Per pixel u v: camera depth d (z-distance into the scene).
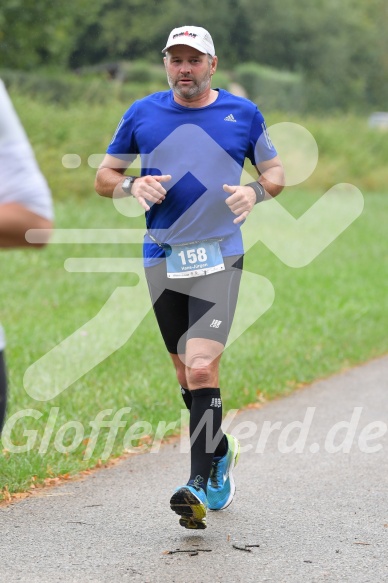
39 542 11.35
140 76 105.38
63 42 90.00
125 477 14.38
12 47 81.94
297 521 12.23
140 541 11.41
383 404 19.80
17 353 21.92
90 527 11.95
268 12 133.75
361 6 156.25
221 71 117.06
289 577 10.27
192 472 11.35
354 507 12.87
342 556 10.95
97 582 10.05
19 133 7.12
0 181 7.05
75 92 75.25
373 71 155.88
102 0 109.56
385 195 69.94
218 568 10.52
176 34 11.71
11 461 14.33
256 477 14.45
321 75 142.62
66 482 14.06
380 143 81.69
